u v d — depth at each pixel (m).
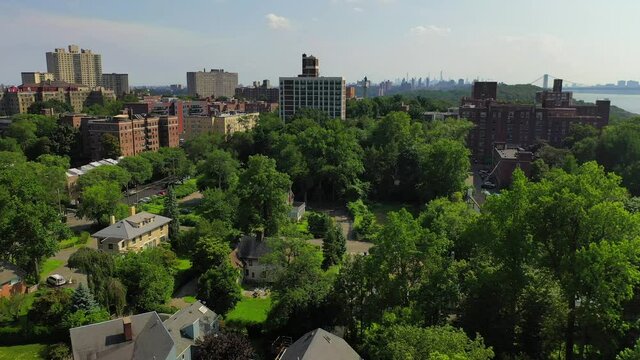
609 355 51.91
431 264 56.66
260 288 79.56
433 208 92.69
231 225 99.88
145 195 136.38
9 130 178.00
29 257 76.19
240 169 152.25
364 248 100.31
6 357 58.69
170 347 51.44
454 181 127.62
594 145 136.62
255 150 167.12
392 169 140.50
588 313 48.84
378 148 153.62
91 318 61.12
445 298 55.38
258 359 58.25
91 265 66.44
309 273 62.53
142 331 54.62
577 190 56.59
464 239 68.25
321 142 136.75
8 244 75.88
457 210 86.94
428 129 174.00
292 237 72.19
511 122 182.88
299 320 60.59
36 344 61.62
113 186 109.69
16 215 75.44
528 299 55.94
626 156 127.62
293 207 121.06
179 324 57.75
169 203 103.75
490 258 64.06
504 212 57.06
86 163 176.00
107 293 64.06
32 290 76.75
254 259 81.88
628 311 54.31
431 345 42.28
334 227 97.00
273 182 99.94
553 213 53.34
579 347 54.06
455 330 47.84
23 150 170.50
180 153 162.75
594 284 47.62
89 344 52.44
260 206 101.81
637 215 52.41
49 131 183.50
